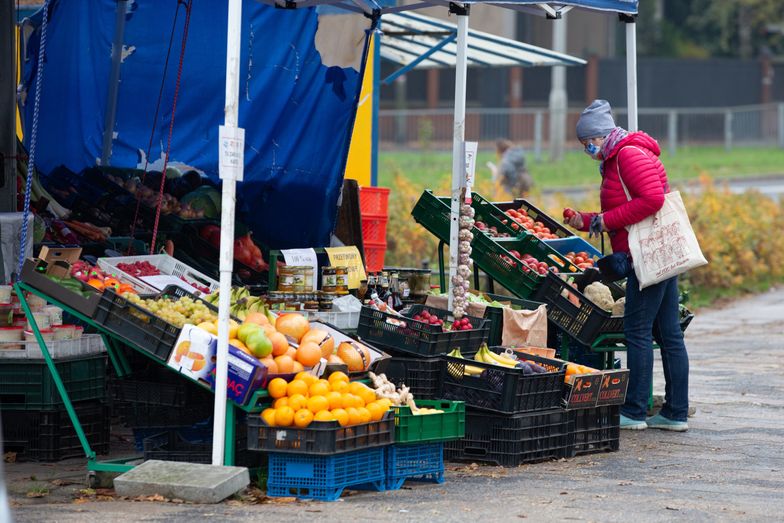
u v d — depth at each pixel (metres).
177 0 22.09
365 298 20.06
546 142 90.25
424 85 99.25
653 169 18.89
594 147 19.34
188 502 14.38
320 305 18.86
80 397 17.25
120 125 23.25
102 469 15.30
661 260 18.88
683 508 14.53
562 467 16.98
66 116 23.44
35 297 17.28
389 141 89.31
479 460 17.09
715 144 95.94
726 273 40.69
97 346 17.56
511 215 23.14
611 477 16.33
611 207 19.20
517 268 20.34
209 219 21.94
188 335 15.12
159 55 23.11
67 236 20.64
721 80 105.62
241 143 15.09
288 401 14.73
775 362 27.73
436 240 38.25
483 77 98.81
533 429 17.12
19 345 16.95
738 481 16.20
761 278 44.19
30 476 15.98
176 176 22.42
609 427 18.17
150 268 18.44
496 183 42.62
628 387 19.80
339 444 14.58
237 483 14.69
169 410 15.61
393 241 38.00
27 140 23.64
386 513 14.02
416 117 89.44
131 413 15.84
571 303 20.05
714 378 25.45
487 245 20.56
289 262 19.39
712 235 41.12
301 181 23.05
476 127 89.44
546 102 99.50
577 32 99.38
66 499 14.67
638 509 14.44
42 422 16.95
